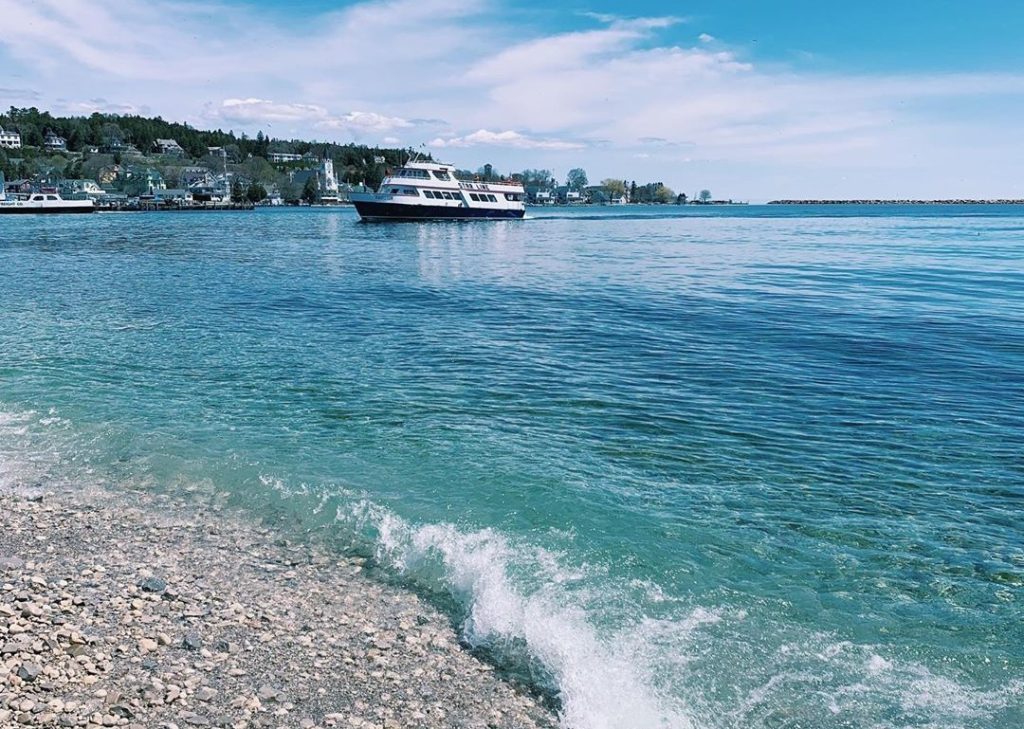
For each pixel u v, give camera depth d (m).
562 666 7.40
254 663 7.21
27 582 8.55
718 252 59.50
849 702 6.95
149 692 6.61
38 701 6.37
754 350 21.62
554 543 10.02
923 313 27.91
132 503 11.24
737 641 7.88
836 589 8.95
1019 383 17.66
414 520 10.69
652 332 24.52
